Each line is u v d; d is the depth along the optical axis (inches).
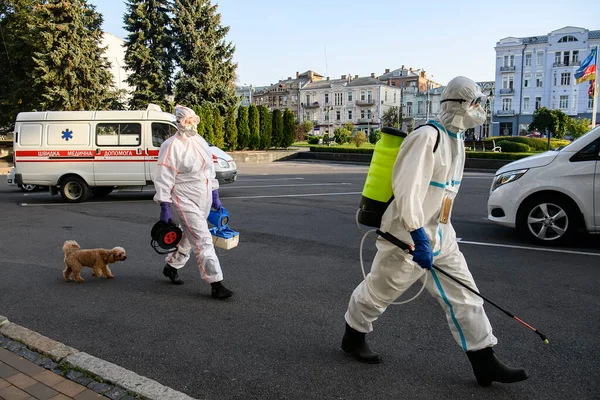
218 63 1416.1
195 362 136.6
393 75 3929.6
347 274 222.4
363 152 1146.0
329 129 3725.4
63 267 236.7
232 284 207.9
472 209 408.2
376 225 117.3
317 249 270.5
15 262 245.8
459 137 114.2
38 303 185.8
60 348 139.6
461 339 120.1
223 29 1437.0
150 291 199.5
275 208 419.8
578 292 194.7
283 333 156.6
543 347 145.1
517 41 2709.2
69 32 1211.9
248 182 656.4
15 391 117.5
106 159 470.0
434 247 114.0
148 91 1373.0
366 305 127.6
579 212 262.8
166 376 128.8
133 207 441.1
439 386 122.5
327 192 536.1
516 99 2736.2
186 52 1407.5
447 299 119.3
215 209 195.8
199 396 118.7
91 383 122.2
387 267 119.9
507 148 1354.6
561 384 123.4
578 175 259.9
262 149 1334.9
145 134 469.1
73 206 449.4
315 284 207.6
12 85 1310.3
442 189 111.4
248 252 263.6
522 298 188.1
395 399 116.4
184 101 1365.7
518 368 119.4
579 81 1210.6
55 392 117.4
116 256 211.9
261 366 133.9
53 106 1224.2
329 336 154.0
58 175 470.6
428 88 3585.1
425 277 122.9
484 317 119.1
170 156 177.2
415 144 106.7
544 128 1664.6
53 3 1207.6
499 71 2763.3
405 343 148.1
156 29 1397.6
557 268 228.1
